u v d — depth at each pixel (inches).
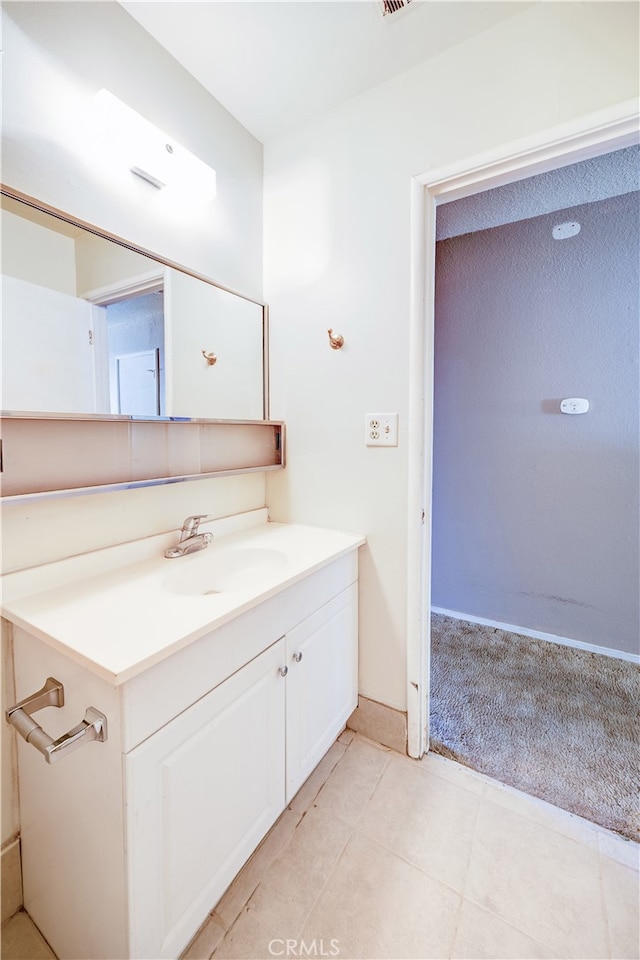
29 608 34.9
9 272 35.7
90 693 29.0
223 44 47.4
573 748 58.4
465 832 46.0
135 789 27.9
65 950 34.7
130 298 45.6
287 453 65.0
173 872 31.2
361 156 54.9
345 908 38.5
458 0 42.2
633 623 82.0
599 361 81.3
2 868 37.9
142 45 45.6
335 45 47.4
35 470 38.4
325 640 50.6
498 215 83.0
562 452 86.3
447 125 48.8
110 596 37.4
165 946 30.8
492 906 38.7
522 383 89.2
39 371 38.0
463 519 98.7
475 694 71.1
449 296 96.0
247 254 61.7
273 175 63.1
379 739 59.3
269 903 38.9
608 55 40.6
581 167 65.7
